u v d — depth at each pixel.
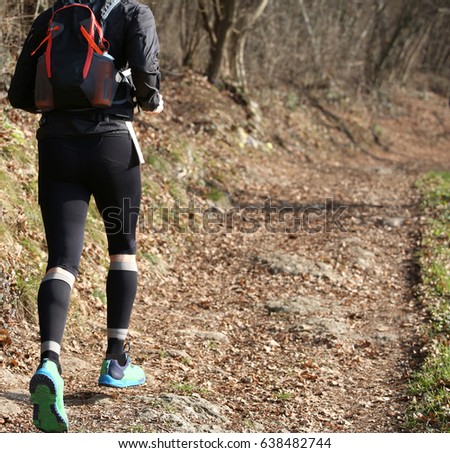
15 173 7.99
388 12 34.38
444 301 8.45
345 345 7.02
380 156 25.02
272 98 22.75
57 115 4.02
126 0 4.12
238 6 19.95
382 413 5.30
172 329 7.09
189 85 18.41
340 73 29.86
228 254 10.32
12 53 10.83
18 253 6.55
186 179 12.85
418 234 11.98
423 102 35.62
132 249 4.45
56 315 3.82
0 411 4.32
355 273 9.80
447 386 5.51
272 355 6.70
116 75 4.01
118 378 4.50
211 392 5.38
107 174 4.07
